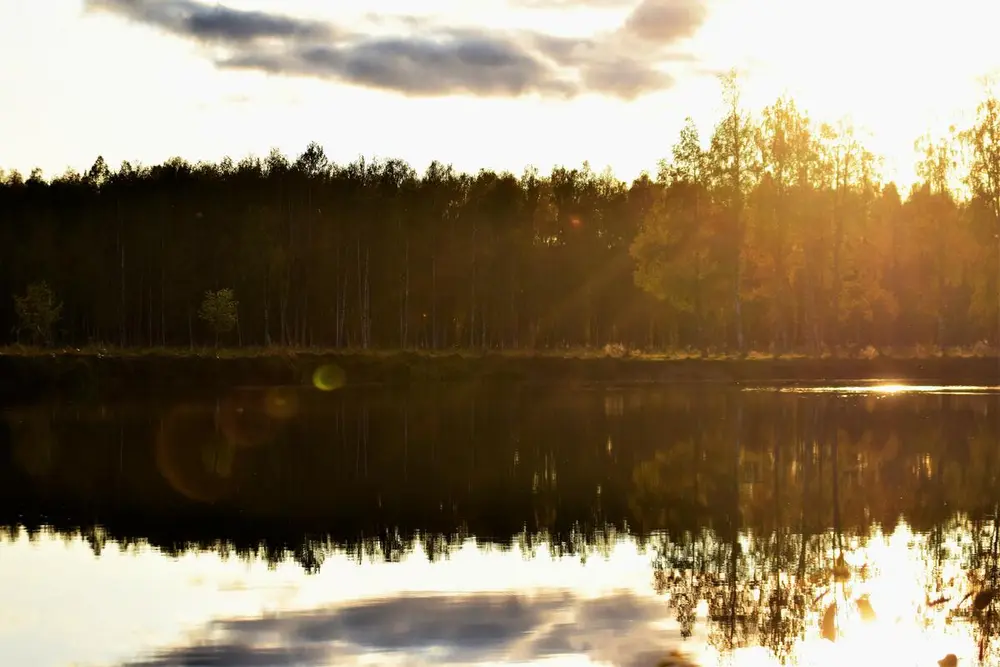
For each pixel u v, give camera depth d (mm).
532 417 45344
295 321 104938
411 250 106625
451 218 108375
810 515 23922
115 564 19297
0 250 106688
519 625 15305
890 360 67000
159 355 67875
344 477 29422
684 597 16938
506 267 105188
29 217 109062
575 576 18281
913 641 14828
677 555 19938
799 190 73250
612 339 111750
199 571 18719
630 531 22188
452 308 107750
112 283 106125
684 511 24312
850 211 75250
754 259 73062
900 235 87250
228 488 27781
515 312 107625
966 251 75188
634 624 15438
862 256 77562
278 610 16141
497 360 69750
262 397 57812
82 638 14773
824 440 36500
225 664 13664
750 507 24828
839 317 78688
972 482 28234
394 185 112688
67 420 45500
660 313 100250
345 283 104625
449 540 21297
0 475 30078
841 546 20797
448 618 15664
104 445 36719
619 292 106000
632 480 28625
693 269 72125
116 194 111312
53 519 23719
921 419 42656
